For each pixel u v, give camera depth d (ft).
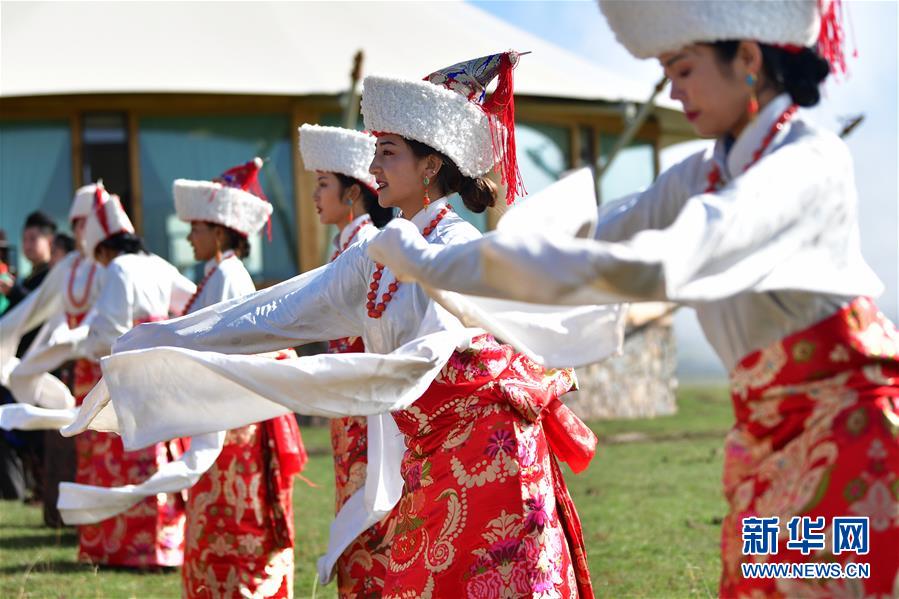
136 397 10.25
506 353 10.02
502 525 9.75
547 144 45.21
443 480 9.95
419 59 47.14
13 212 41.22
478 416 9.90
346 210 15.12
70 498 13.64
